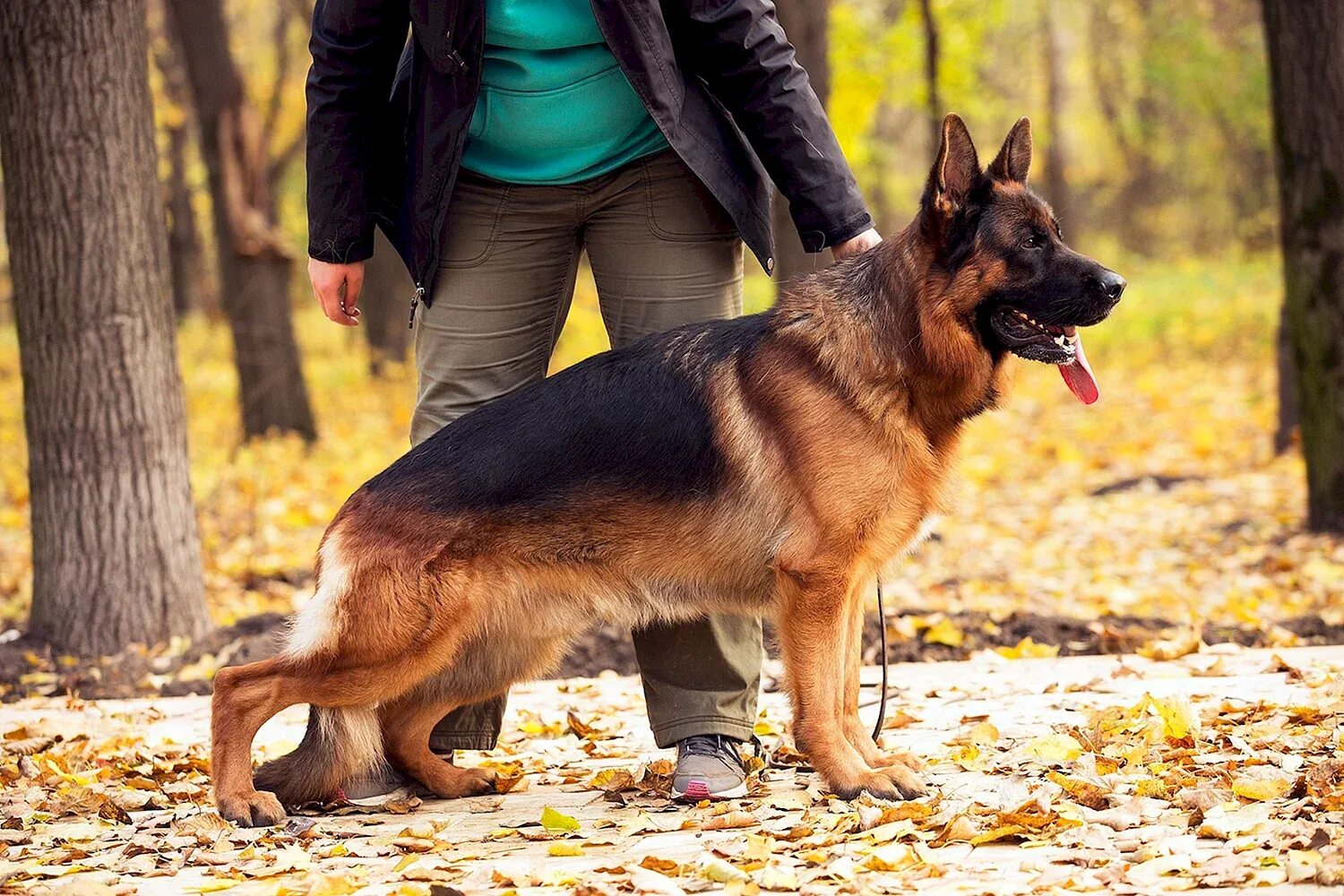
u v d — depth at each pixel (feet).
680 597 11.62
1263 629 19.25
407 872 9.78
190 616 21.15
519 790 12.68
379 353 65.05
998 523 32.45
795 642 11.28
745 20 11.48
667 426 11.39
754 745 13.73
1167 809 10.36
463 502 11.25
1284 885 8.47
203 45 45.03
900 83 63.31
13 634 21.08
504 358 12.39
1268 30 26.16
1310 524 26.78
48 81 20.12
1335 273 25.62
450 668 12.13
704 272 12.27
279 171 81.46
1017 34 104.22
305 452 44.29
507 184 11.91
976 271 11.16
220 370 68.59
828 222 11.78
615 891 9.11
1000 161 11.50
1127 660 17.11
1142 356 64.34
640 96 11.28
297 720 16.19
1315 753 11.62
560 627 11.70
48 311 20.39
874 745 12.09
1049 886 8.78
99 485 20.48
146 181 20.98
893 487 11.18
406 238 12.14
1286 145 26.00
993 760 12.21
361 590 11.21
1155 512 31.86
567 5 11.23
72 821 12.02
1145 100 103.65
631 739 14.40
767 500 11.25
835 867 9.27
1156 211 114.73
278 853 10.44
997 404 11.88
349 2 11.30
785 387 11.27
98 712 16.74
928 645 19.34
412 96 11.68
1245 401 48.73
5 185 20.54
